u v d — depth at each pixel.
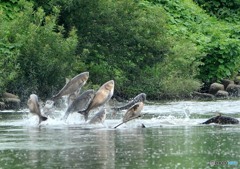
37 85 45.22
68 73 45.88
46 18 46.47
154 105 45.66
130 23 50.06
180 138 27.52
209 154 23.94
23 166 22.23
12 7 50.38
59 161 22.92
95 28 49.59
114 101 48.12
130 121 32.72
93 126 31.94
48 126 32.16
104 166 22.11
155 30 50.62
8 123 33.81
